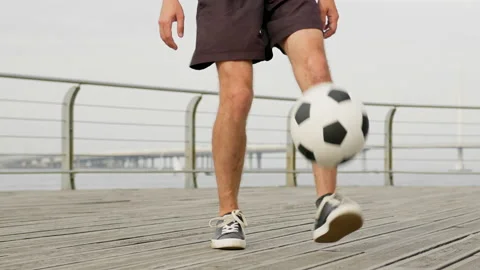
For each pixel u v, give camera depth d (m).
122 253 1.94
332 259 1.75
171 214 3.23
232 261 1.74
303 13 1.97
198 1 2.07
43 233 2.46
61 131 5.45
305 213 3.28
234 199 2.04
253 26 2.00
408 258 1.76
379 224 2.67
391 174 7.15
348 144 1.61
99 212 3.35
